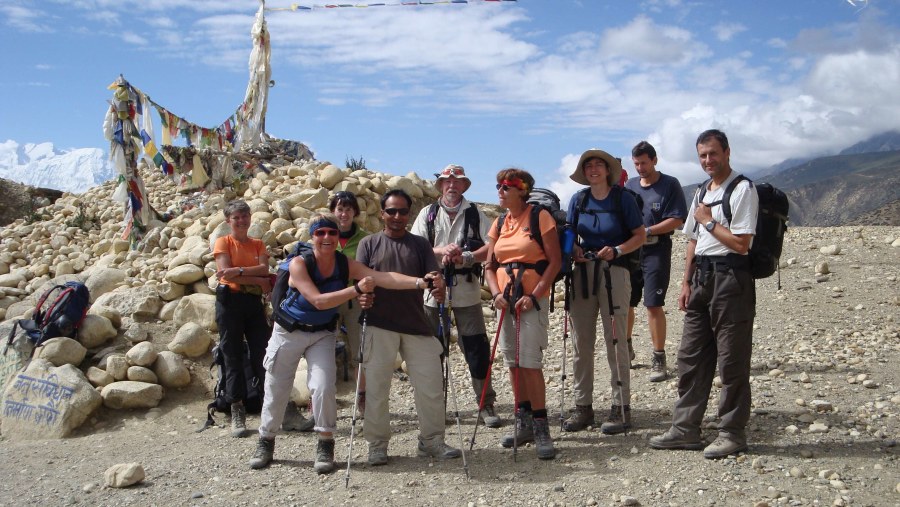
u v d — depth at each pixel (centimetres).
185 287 884
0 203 1734
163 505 484
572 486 471
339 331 795
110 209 1367
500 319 551
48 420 674
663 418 597
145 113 1136
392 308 538
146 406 715
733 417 496
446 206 645
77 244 1265
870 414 557
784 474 461
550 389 721
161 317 848
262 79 1398
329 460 533
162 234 1070
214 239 938
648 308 701
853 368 673
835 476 451
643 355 795
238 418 650
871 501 415
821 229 1394
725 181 495
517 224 549
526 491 469
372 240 557
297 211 1053
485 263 582
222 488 510
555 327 952
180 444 633
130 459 591
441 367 556
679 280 1113
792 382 648
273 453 570
